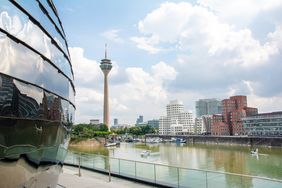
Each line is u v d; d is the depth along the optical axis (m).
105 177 22.19
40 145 5.50
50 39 6.15
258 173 67.38
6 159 4.55
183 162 88.88
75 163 28.61
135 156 106.62
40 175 5.92
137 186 18.94
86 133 175.38
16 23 4.68
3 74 4.31
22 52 4.82
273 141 152.12
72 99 8.33
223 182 16.27
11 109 4.46
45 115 5.59
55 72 6.30
